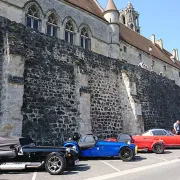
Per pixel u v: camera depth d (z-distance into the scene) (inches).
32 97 554.9
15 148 360.5
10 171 372.2
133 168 388.5
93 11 1208.8
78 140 518.6
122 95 831.7
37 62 585.3
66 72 647.8
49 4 968.3
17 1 863.1
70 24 1058.7
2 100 498.6
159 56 1694.1
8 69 503.5
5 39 534.9
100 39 1178.6
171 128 1011.9
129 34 1537.9
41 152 361.1
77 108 649.6
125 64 875.4
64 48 661.3
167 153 578.9
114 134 763.4
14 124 485.7
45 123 564.4
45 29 943.0
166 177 314.0
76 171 368.8
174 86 1122.0
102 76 772.6
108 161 469.4
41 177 328.5
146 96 927.0
